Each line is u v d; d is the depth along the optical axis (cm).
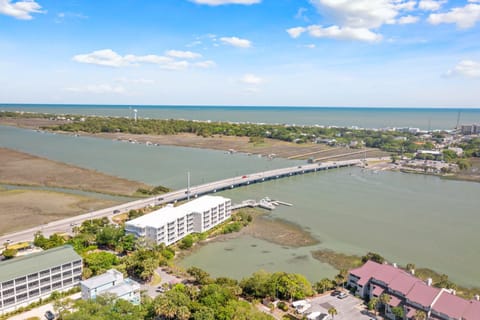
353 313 10738
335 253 15575
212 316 9594
